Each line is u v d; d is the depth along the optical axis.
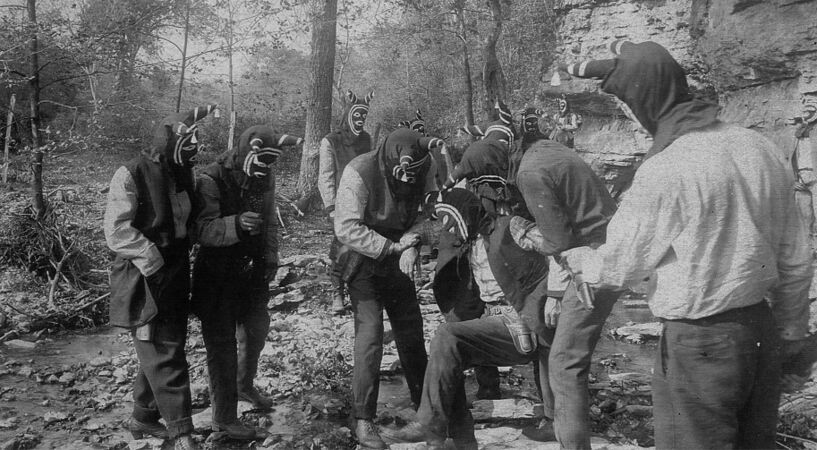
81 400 5.11
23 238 8.12
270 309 7.62
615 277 2.68
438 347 3.71
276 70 22.95
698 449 2.54
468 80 15.87
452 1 15.80
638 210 2.58
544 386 4.19
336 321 7.06
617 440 4.25
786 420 4.29
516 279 3.75
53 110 13.58
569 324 3.45
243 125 21.53
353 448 4.35
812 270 2.61
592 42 12.40
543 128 9.37
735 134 2.59
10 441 4.29
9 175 13.16
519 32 17.92
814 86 9.08
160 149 4.04
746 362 2.49
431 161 4.60
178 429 4.02
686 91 2.70
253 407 4.88
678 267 2.53
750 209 2.49
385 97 26.38
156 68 10.16
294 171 21.14
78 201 11.23
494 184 3.95
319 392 5.25
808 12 9.12
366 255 4.26
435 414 3.72
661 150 2.61
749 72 9.98
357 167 4.29
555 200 3.53
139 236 3.91
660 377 2.64
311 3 14.18
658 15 11.64
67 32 8.77
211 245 4.17
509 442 4.18
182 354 4.09
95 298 7.47
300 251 10.64
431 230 4.59
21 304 7.34
